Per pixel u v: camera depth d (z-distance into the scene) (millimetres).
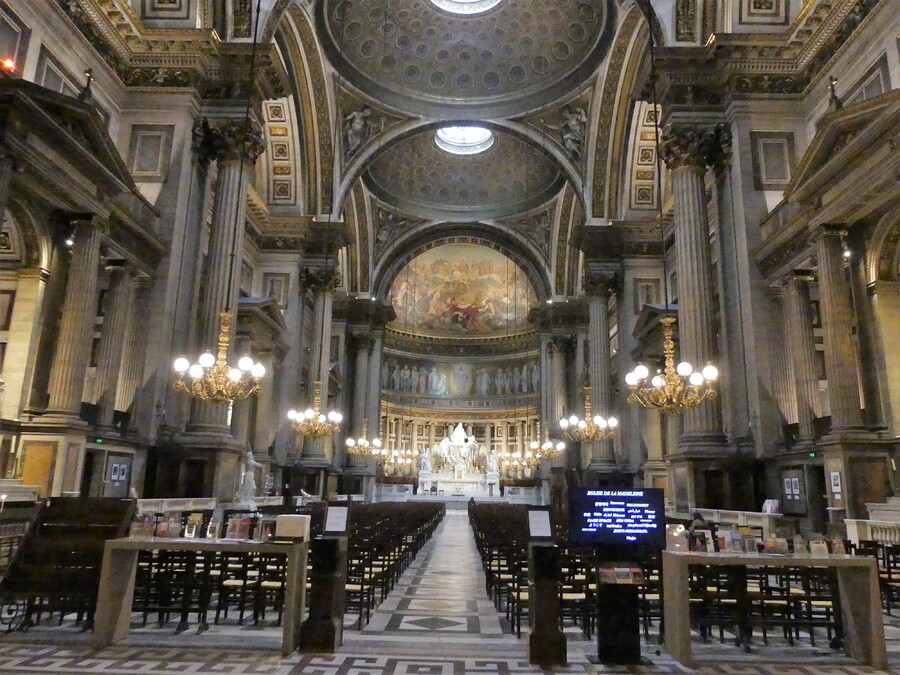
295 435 24125
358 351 35969
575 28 25328
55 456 11086
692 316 14891
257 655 6125
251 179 22172
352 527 11156
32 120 10117
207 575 7219
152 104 15508
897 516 10164
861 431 11398
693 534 6711
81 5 13867
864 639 6199
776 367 14133
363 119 27359
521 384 45906
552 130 27875
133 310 14469
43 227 11992
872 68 13211
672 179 15914
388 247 37469
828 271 12047
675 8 16250
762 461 13938
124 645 6387
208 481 14164
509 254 38344
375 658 6113
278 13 17000
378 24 25562
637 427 23797
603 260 25188
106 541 6449
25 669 5492
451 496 41375
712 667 6027
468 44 26953
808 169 12281
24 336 12023
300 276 25094
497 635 7230
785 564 6121
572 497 6434
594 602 7590
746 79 15500
